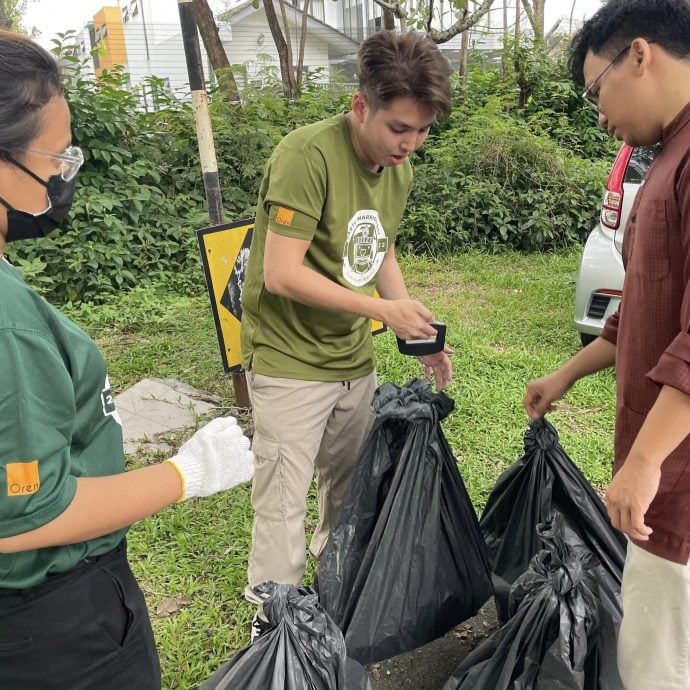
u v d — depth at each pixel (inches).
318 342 89.6
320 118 361.4
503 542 95.6
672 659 64.6
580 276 188.7
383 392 86.7
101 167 286.7
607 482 136.8
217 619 100.4
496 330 224.8
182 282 268.4
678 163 56.7
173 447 152.9
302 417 89.5
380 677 92.0
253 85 368.2
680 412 53.9
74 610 51.1
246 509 127.8
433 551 83.7
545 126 405.4
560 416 165.2
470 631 100.2
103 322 234.4
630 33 56.7
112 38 587.5
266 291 88.1
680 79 57.0
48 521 44.3
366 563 82.2
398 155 80.0
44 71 45.9
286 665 61.8
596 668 70.3
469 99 397.4
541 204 340.5
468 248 340.2
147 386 176.7
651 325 61.3
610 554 84.5
